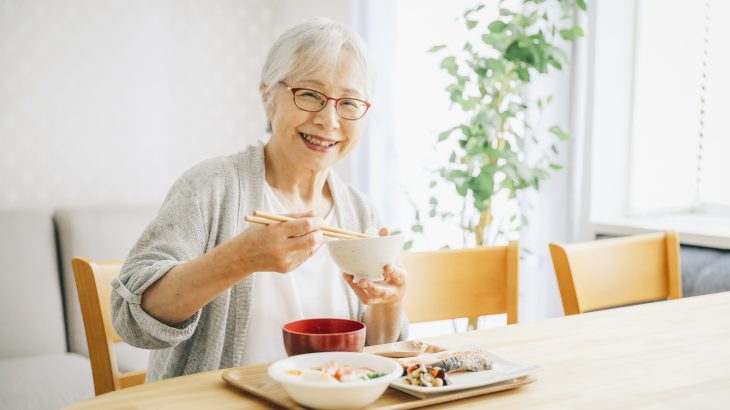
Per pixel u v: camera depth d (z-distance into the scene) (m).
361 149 3.26
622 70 2.88
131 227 2.87
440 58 3.06
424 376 0.97
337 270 1.46
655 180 2.99
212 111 3.46
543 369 1.07
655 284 1.80
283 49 1.32
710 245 2.40
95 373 1.29
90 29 3.10
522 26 2.45
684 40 2.99
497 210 3.00
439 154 3.10
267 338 1.37
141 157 3.26
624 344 1.23
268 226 1.07
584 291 1.67
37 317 2.63
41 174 3.02
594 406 0.93
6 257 2.62
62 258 2.77
